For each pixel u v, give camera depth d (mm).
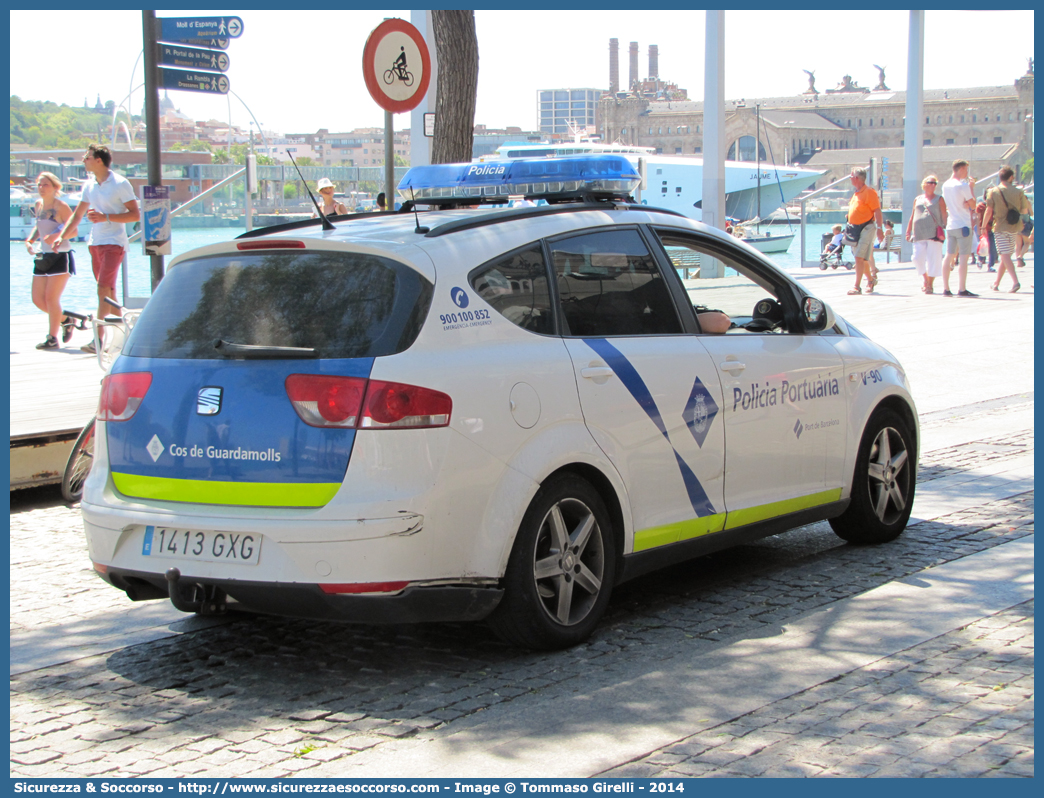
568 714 3996
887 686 4199
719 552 6316
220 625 5141
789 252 58594
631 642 4773
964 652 4555
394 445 4066
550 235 4840
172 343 4469
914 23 29734
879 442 6301
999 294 20703
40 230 12969
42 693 4340
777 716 3934
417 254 4359
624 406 4820
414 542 4078
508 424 4348
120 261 12406
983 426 9922
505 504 4328
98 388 9914
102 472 4539
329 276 4348
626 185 5457
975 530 6586
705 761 3584
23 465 7586
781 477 5660
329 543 4023
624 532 4852
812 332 6027
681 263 5477
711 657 4559
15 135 187875
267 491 4160
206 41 10117
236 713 4102
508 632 4512
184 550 4250
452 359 4254
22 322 16078
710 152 22641
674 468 5059
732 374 5375
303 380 4145
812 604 5262
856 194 21125
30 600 5562
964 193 20125
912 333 15469
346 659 4645
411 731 3891
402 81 9016
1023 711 3941
